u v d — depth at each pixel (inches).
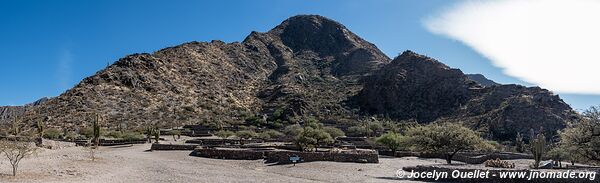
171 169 1457.9
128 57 6929.1
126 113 5132.9
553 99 5260.8
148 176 1226.0
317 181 1198.9
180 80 7047.2
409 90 6914.4
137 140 3149.6
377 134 4451.3
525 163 1994.3
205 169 1497.3
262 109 6633.9
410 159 2161.7
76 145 2758.4
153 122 4918.8
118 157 1925.4
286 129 4370.1
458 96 6515.8
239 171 1456.7
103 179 1108.5
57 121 4431.6
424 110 6540.4
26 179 1019.3
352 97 7342.5
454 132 1670.8
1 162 1371.8
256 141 3107.8
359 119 6053.2
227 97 7003.0
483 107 5826.8
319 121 5556.1
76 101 5118.1
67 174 1161.4
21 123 4399.6
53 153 1909.4
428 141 1669.5
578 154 1315.2
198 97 6545.3
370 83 7273.6
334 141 2997.0
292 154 1859.0
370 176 1327.5
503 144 4419.3
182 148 2524.6
